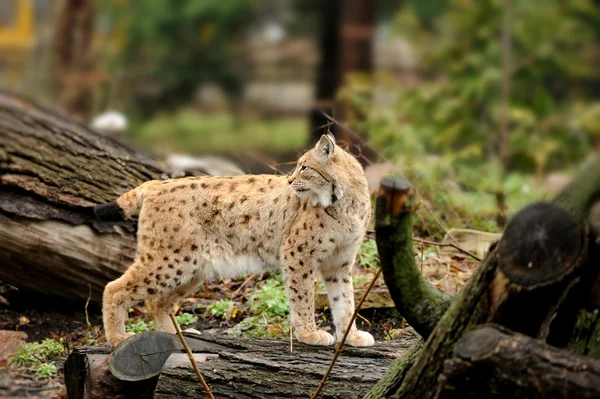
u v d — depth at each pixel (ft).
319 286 38.60
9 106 38.99
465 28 73.36
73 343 34.96
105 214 34.50
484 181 51.60
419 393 24.58
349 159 32.86
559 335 23.77
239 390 28.14
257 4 118.11
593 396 21.53
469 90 67.36
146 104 113.70
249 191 33.83
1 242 35.32
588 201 23.06
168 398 28.14
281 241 33.42
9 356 32.37
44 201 36.73
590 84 93.91
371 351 30.04
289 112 119.75
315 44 121.70
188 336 30.27
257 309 37.14
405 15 80.33
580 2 76.74
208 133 102.58
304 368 28.53
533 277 22.35
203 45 113.91
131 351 29.37
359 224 32.65
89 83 88.12
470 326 23.72
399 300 24.98
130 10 108.99
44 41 101.71
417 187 45.32
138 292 33.19
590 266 22.84
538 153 63.67
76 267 36.70
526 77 71.31
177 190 33.65
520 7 73.36
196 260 33.45
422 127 65.62
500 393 22.34
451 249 41.60
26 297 38.17
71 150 38.40
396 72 98.37
